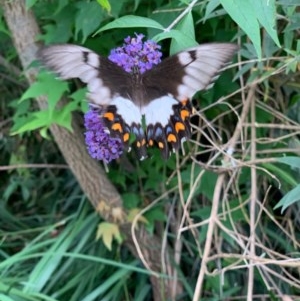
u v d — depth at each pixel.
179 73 0.24
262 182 0.39
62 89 0.37
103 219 0.43
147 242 0.42
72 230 0.42
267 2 0.23
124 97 0.24
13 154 0.51
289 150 0.35
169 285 0.42
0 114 0.52
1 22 0.40
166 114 0.24
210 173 0.38
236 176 0.36
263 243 0.39
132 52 0.25
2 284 0.36
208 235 0.32
